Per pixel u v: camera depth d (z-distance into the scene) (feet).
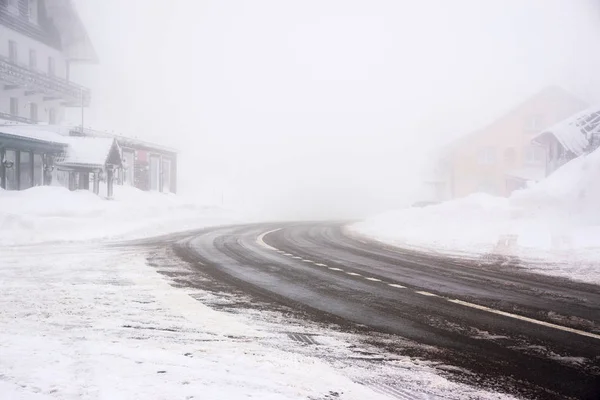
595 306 23.89
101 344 16.31
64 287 26.21
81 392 12.27
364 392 12.80
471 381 13.80
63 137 104.06
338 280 30.73
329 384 13.26
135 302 22.89
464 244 53.88
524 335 18.51
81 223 63.62
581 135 109.29
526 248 48.16
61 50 146.10
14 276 29.60
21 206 64.59
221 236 64.18
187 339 17.20
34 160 94.53
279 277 31.53
